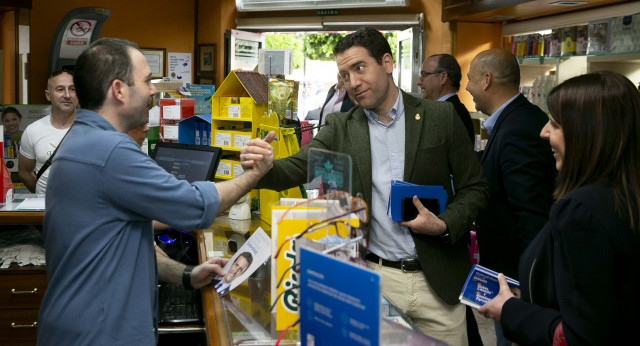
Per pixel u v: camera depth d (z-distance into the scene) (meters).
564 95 1.55
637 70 4.29
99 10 7.77
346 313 1.14
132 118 1.89
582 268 1.41
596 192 1.45
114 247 1.79
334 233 1.30
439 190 2.33
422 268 2.35
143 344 1.85
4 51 7.34
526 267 1.68
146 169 1.78
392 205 2.28
